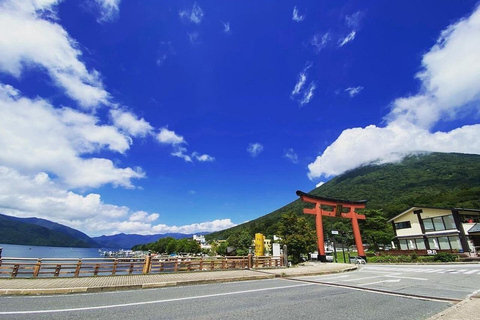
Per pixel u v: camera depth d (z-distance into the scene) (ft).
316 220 97.91
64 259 38.86
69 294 26.76
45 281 33.12
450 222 106.52
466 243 98.99
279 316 18.45
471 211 107.65
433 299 24.88
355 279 40.96
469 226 103.71
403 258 95.14
